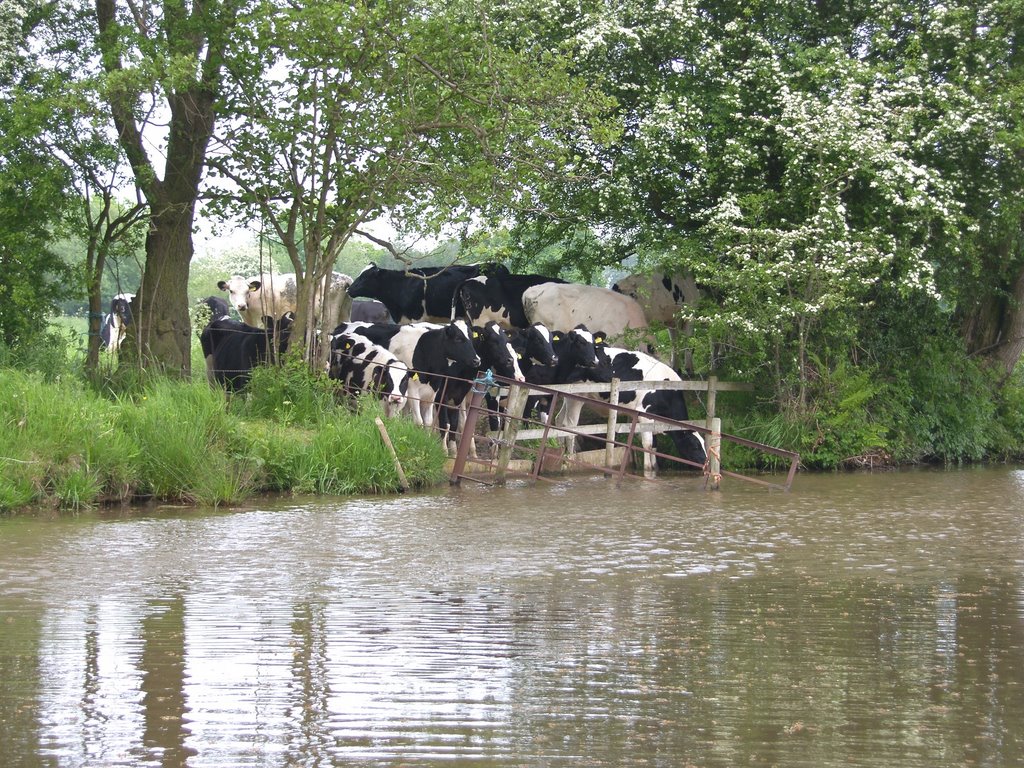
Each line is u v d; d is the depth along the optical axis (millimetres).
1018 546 10602
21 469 12250
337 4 15789
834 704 5422
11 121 16219
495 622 7094
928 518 12680
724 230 19422
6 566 8938
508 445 16156
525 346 19125
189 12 17438
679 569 9180
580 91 17141
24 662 6023
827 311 19969
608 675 5883
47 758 4617
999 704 5457
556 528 11438
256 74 17125
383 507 12945
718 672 5969
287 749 4727
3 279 16656
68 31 18078
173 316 18250
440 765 4562
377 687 5602
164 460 13133
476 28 17375
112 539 10328
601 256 23781
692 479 17328
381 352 17672
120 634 6668
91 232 17641
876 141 19188
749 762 4637
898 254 19531
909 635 6863
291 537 10594
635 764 4594
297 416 16062
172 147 18125
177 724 5035
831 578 8844
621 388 17562
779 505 13836
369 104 17141
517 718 5148
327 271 17828
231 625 6930
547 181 18422
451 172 17328
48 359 16281
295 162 17438
